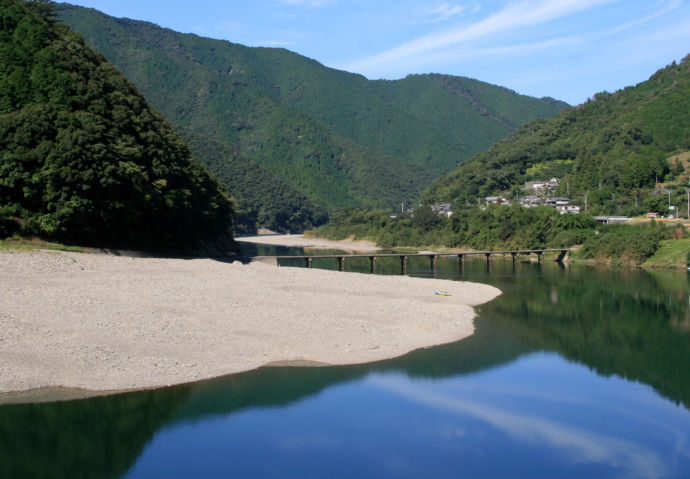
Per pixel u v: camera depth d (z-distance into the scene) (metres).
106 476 30.34
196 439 34.34
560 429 36.75
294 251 185.62
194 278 71.50
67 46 103.94
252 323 53.06
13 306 49.03
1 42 95.62
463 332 58.81
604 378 46.09
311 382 42.66
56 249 79.31
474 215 187.88
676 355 52.47
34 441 33.41
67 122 85.69
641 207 179.62
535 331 60.81
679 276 108.62
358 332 54.00
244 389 40.81
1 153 81.38
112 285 61.84
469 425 37.00
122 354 43.03
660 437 35.94
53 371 39.50
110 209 87.00
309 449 33.38
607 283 99.56
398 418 37.59
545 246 157.50
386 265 138.25
